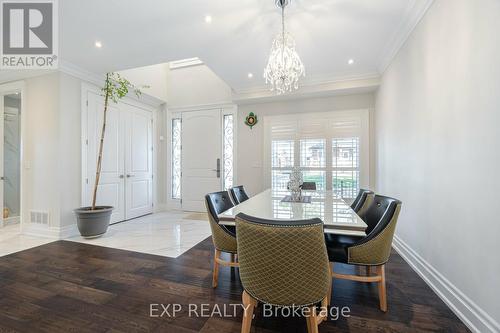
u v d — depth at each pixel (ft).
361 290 6.40
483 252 4.66
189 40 9.02
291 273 3.74
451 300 5.56
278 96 13.91
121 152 14.23
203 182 17.02
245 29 8.30
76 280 6.98
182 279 7.06
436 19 6.35
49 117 10.96
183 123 17.46
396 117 9.51
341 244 5.85
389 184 10.47
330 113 13.88
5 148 13.83
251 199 8.05
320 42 9.23
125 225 13.35
